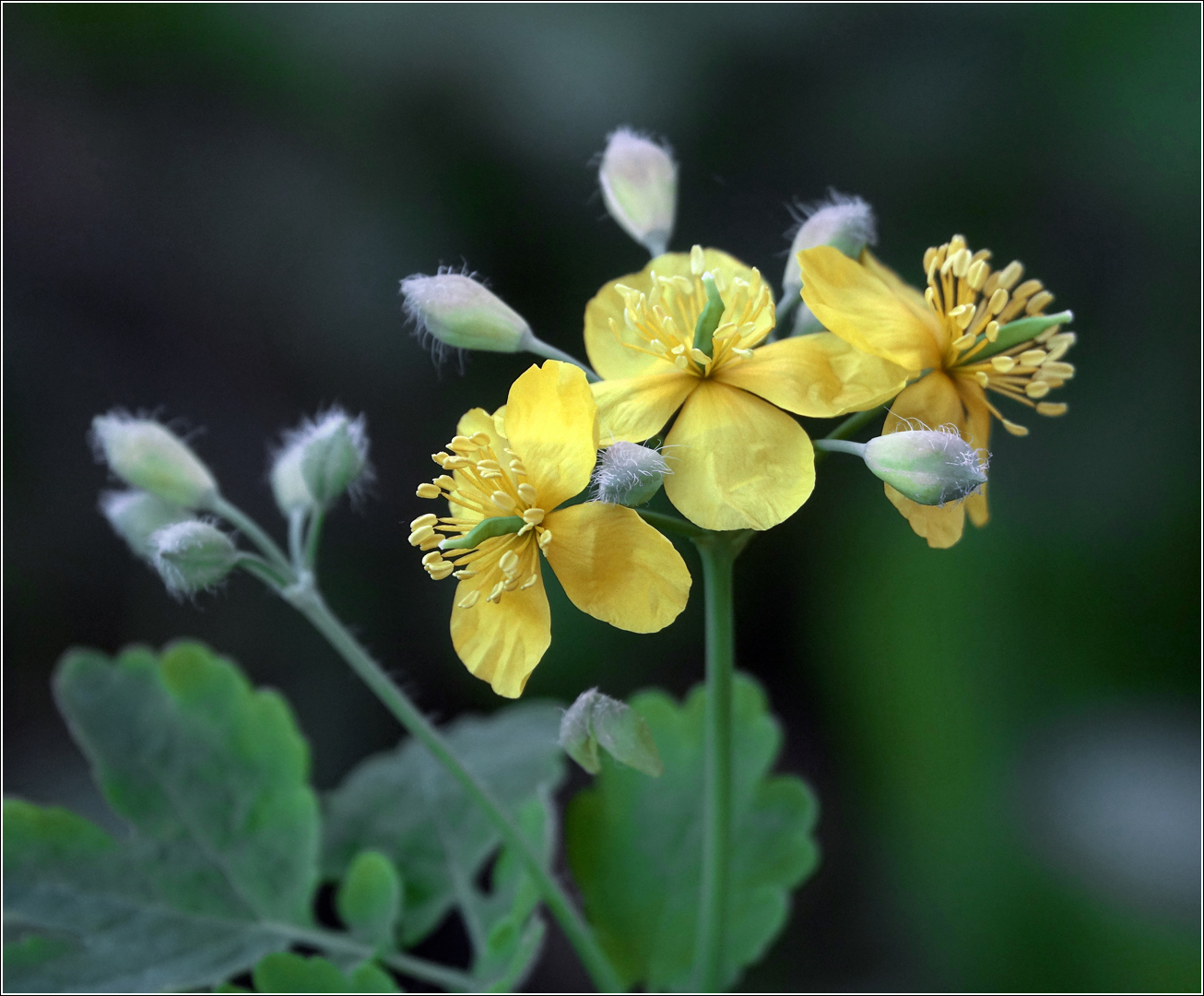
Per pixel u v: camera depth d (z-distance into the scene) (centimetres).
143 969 31
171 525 31
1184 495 36
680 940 32
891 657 36
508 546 30
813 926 36
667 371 30
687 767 32
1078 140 37
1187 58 36
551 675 37
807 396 30
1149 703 35
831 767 36
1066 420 36
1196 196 36
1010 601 36
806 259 30
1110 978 34
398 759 34
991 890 35
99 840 32
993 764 35
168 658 32
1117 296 37
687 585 29
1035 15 37
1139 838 35
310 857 32
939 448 29
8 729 37
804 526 37
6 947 31
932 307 30
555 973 36
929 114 37
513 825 31
